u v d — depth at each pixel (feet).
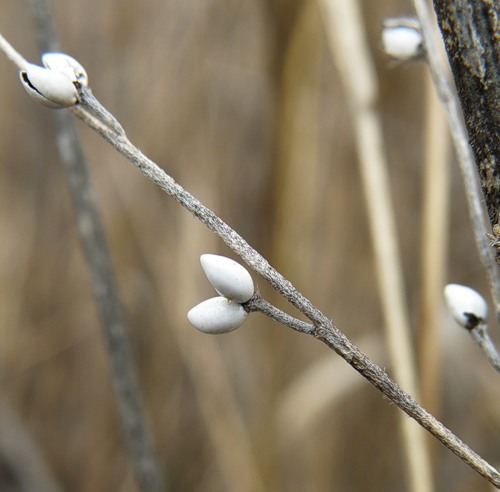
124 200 1.08
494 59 0.48
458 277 1.17
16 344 1.14
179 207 1.07
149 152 1.08
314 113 0.94
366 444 1.07
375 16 1.03
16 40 1.22
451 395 1.07
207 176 1.06
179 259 1.01
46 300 1.17
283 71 0.89
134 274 1.08
